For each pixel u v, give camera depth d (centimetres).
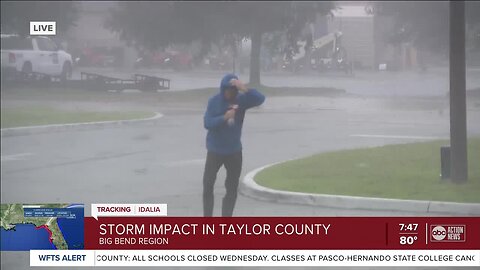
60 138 2728
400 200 1400
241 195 1599
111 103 4216
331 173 1739
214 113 1173
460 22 1520
